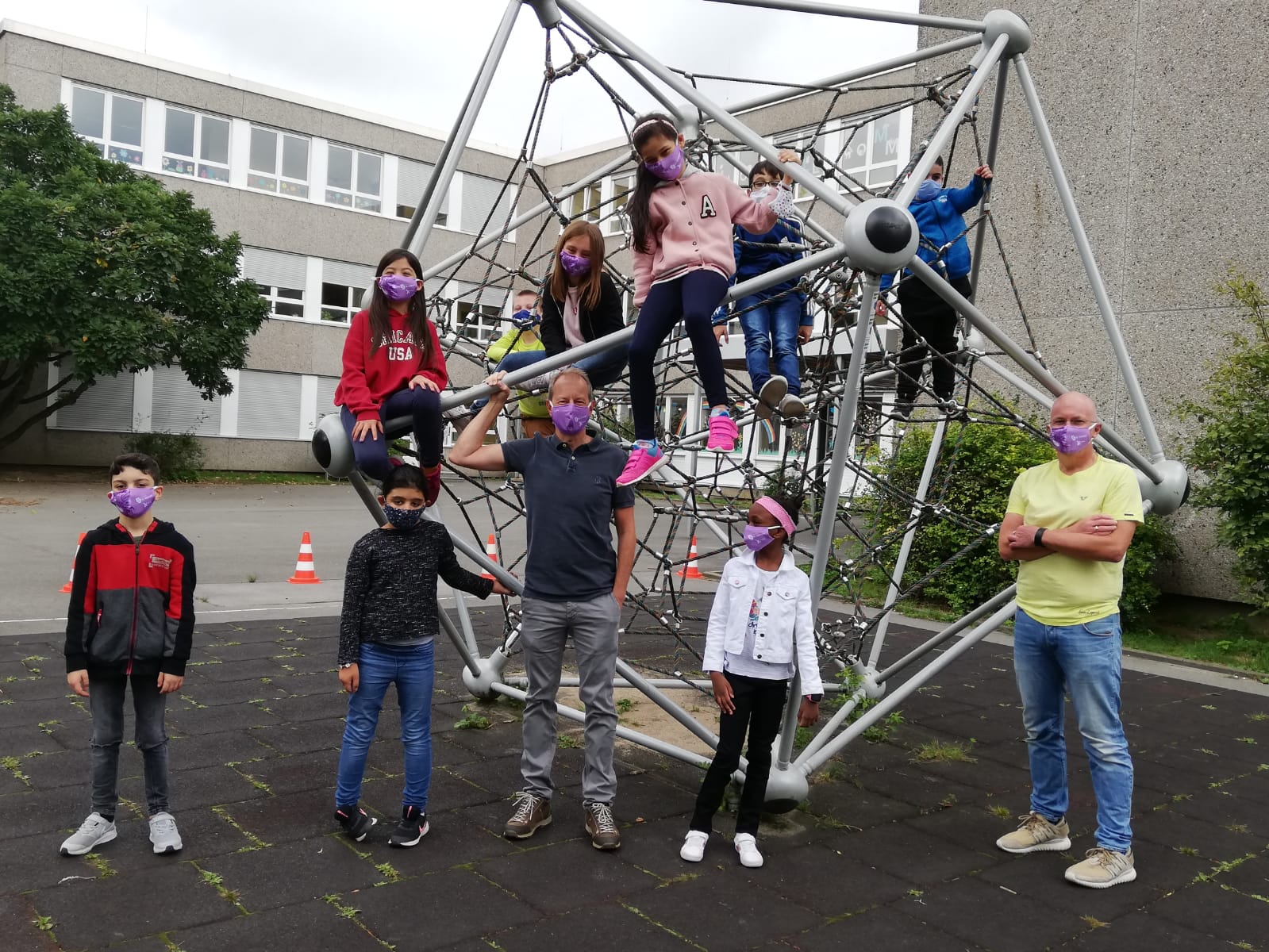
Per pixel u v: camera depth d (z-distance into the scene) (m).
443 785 4.47
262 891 3.30
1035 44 10.05
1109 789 3.72
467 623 5.93
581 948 2.99
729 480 13.59
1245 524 7.51
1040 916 3.37
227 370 25.42
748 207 3.75
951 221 4.85
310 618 8.31
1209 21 8.77
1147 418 4.89
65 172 20.22
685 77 4.66
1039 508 3.91
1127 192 9.35
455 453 3.81
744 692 3.79
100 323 18.94
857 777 4.88
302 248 26.27
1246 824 4.36
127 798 4.12
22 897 3.19
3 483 19.67
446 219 27.58
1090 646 3.72
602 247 3.95
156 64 23.97
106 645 3.51
